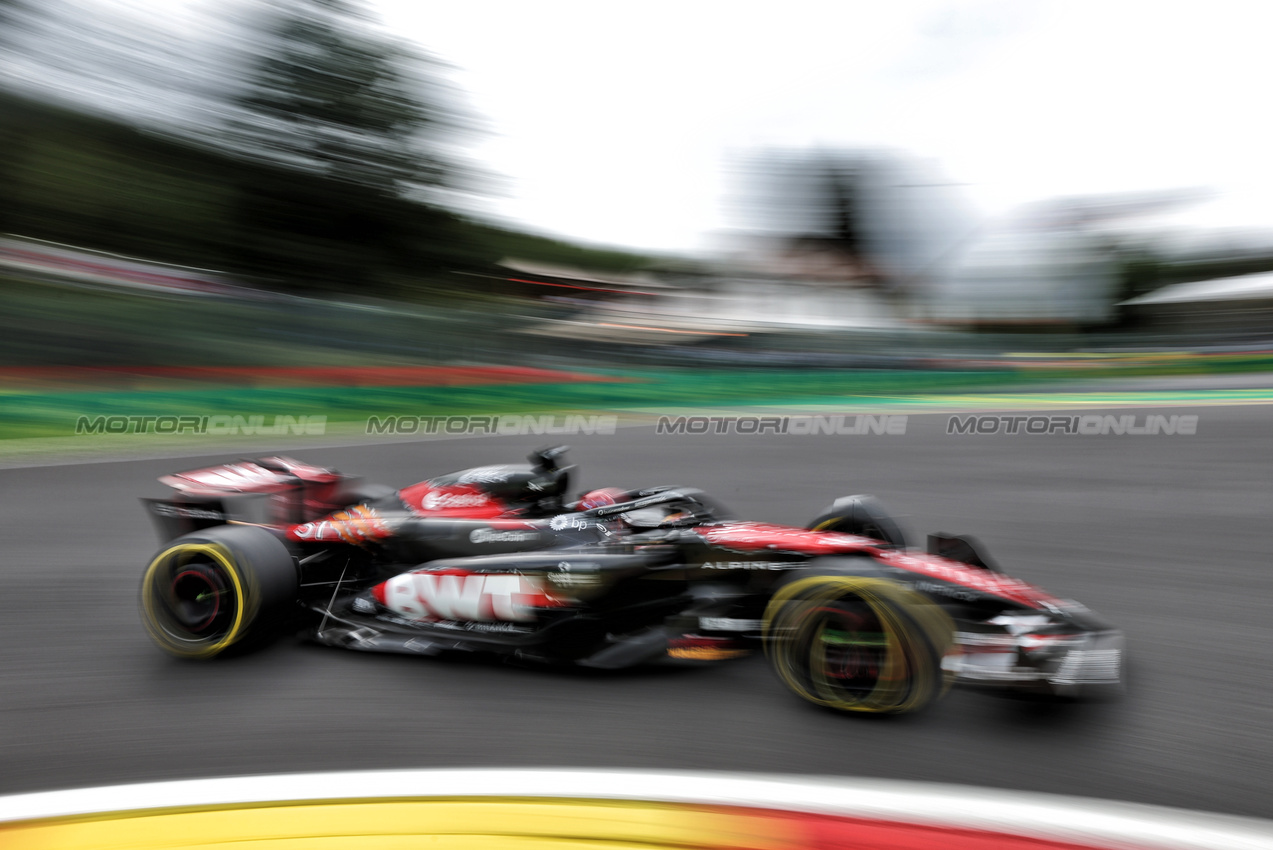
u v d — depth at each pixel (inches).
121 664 150.7
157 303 515.8
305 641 157.9
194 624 151.1
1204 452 346.0
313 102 641.0
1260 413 432.8
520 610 146.9
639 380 575.2
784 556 138.6
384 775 111.0
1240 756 113.0
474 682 139.9
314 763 114.9
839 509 170.1
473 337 584.1
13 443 377.7
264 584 147.5
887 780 107.0
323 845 95.9
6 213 541.3
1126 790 104.7
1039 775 108.1
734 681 137.4
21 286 486.6
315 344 533.3
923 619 119.1
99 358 464.8
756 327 657.0
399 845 95.3
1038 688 119.1
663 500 167.3
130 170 600.1
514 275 696.4
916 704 119.4
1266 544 218.5
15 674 148.3
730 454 364.2
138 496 282.4
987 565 146.2
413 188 673.6
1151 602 179.8
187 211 600.7
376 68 659.4
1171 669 142.9
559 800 103.9
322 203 637.9
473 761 114.3
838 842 94.3
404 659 149.9
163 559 151.8
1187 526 239.1
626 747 117.0
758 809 101.1
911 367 628.4
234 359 502.3
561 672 143.2
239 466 180.9
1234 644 153.9
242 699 135.3
